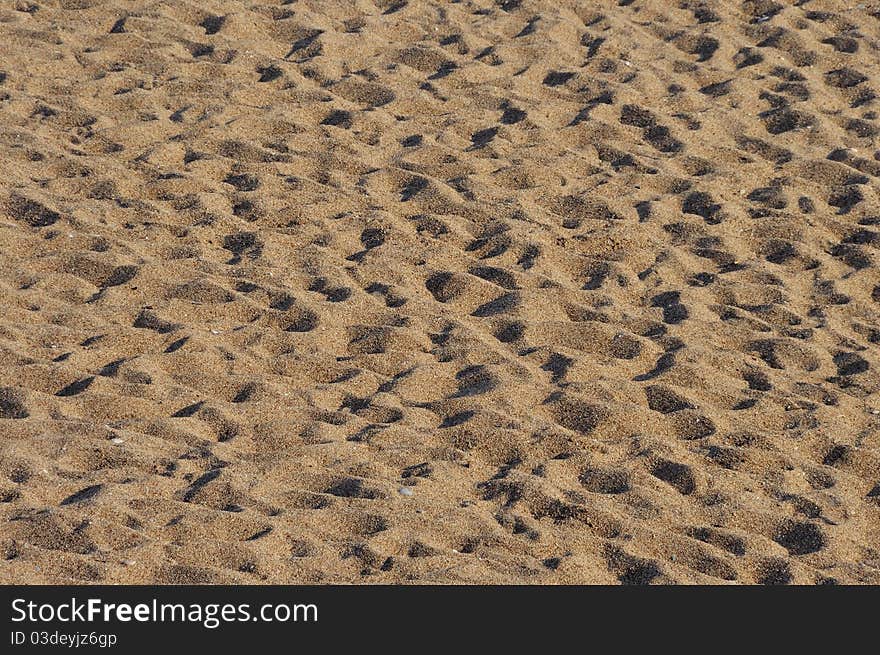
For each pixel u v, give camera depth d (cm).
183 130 2091
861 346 1600
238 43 2412
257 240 1794
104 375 1470
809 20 2622
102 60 2320
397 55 2414
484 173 2016
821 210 1930
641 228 1864
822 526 1260
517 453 1374
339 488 1299
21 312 1581
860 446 1395
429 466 1334
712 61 2425
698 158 2070
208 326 1585
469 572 1181
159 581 1157
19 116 2095
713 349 1584
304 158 2030
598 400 1458
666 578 1184
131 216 1844
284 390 1459
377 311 1642
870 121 2202
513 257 1795
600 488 1323
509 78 2330
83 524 1209
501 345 1588
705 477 1330
